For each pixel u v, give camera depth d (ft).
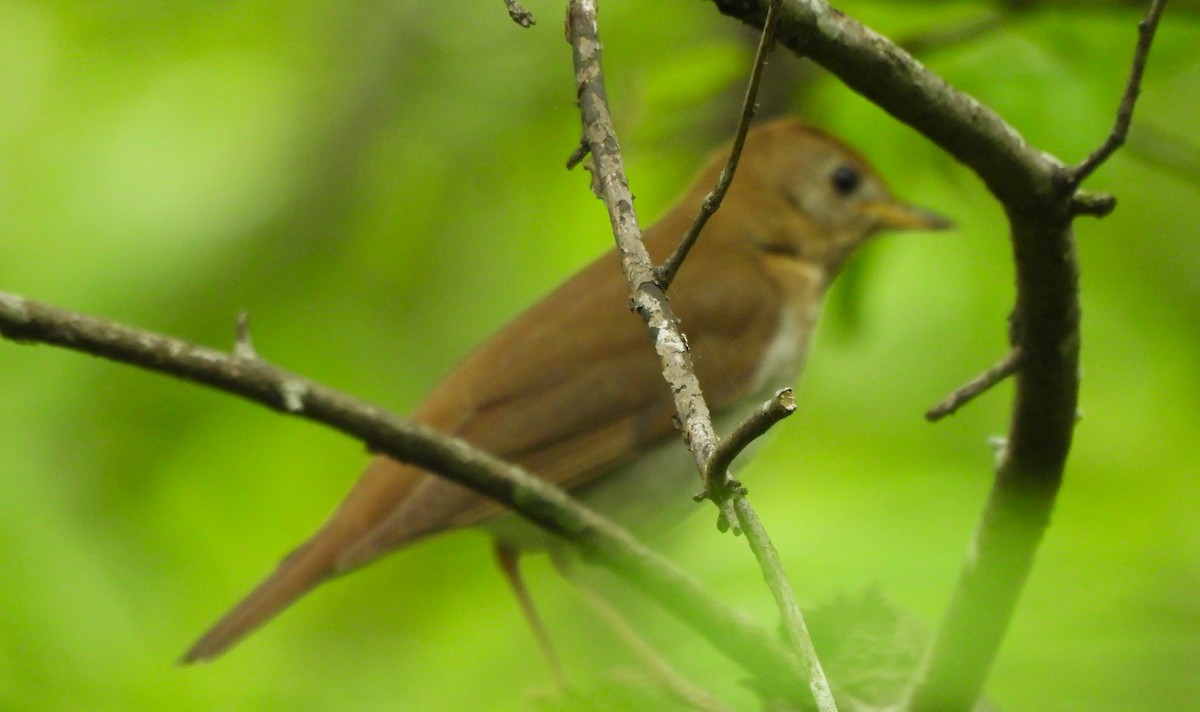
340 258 42.91
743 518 13.53
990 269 39.60
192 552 39.29
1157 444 38.63
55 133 39.83
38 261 38.93
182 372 20.52
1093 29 32.81
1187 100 40.47
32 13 40.11
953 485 34.65
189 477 40.40
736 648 22.34
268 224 41.06
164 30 40.70
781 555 30.58
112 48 40.50
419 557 40.96
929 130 18.94
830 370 40.04
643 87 37.35
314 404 21.01
